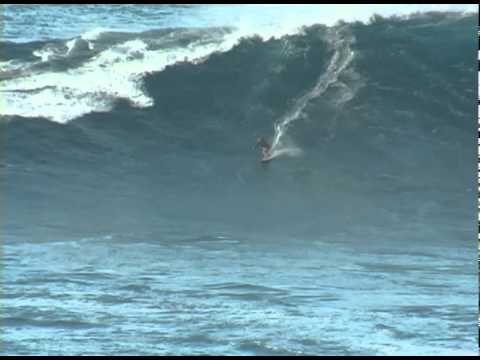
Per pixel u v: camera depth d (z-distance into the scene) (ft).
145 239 235.61
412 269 209.87
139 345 153.79
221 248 227.61
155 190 281.74
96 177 289.53
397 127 308.40
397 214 264.93
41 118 311.47
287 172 291.17
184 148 305.12
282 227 250.78
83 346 153.28
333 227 251.60
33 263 208.54
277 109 316.19
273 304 177.37
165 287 188.65
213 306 175.52
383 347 154.20
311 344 155.12
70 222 252.62
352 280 198.08
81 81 321.11
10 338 156.46
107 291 184.75
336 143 303.27
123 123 313.73
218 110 317.63
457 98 315.99
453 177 291.58
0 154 298.56
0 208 263.29
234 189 282.36
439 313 172.76
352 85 318.04
